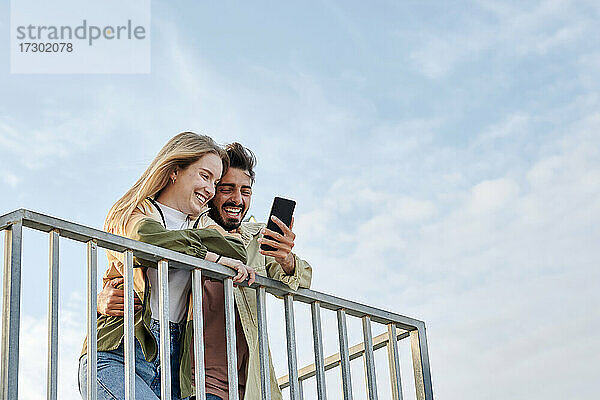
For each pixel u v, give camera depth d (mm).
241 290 4219
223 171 4594
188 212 4293
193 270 3871
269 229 4203
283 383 5270
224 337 4281
